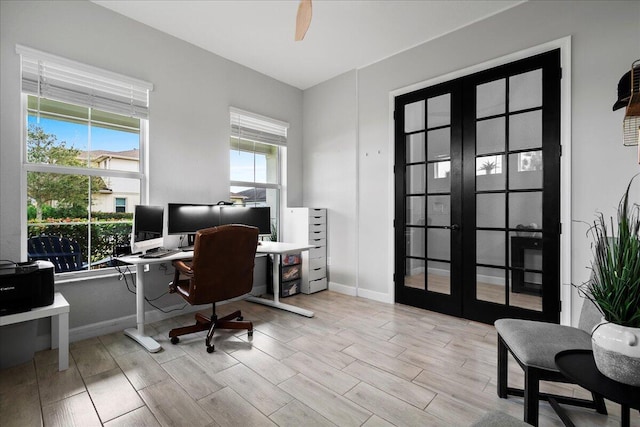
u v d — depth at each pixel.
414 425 1.47
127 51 2.70
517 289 2.62
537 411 1.32
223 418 1.52
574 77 2.30
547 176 2.42
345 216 3.85
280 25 2.85
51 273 2.02
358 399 1.68
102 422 1.49
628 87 1.66
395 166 3.39
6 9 2.12
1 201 2.11
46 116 2.37
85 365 2.03
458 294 2.94
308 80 4.07
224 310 3.19
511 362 2.09
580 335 1.50
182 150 3.07
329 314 3.05
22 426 1.46
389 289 3.43
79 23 2.44
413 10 2.63
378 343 2.38
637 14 2.07
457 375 1.92
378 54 3.39
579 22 2.28
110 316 2.59
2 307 1.80
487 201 2.78
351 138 3.79
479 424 0.93
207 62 3.29
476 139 2.82
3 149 2.11
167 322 2.83
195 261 2.19
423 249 3.22
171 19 2.76
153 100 2.87
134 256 2.46
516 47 2.57
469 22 2.82
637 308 1.00
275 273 3.28
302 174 4.36
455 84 2.93
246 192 3.83
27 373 1.93
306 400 1.67
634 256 1.03
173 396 1.70
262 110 3.84
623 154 2.11
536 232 2.52
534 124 2.52
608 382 1.00
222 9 2.62
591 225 2.23
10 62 2.13
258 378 1.88
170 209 2.86
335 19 2.75
